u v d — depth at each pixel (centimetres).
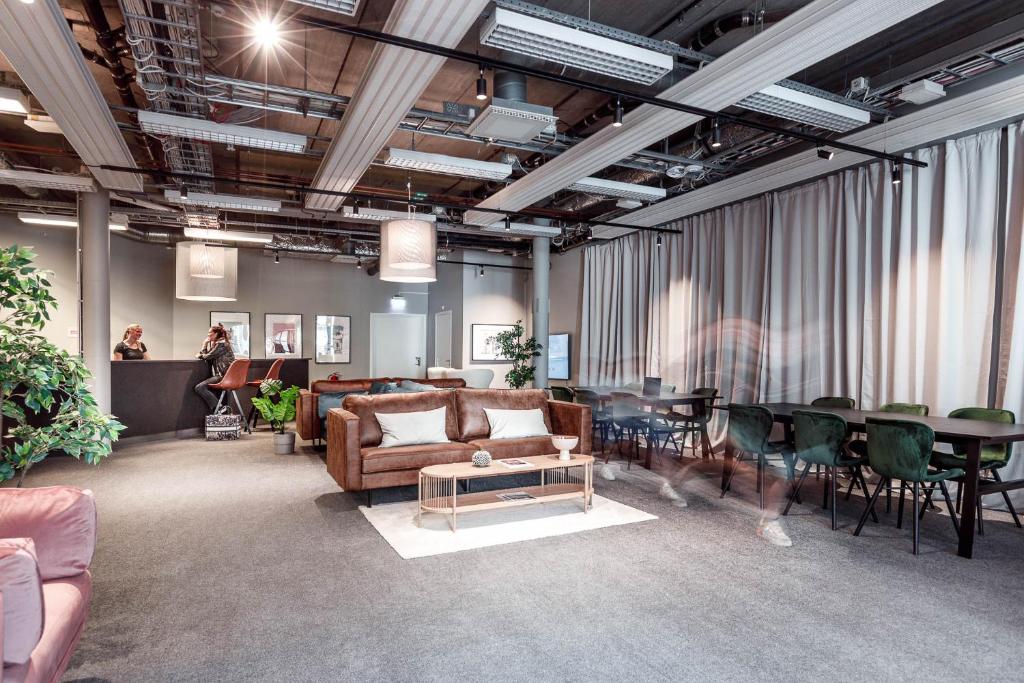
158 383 749
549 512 418
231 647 227
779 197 643
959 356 477
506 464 409
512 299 1170
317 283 1221
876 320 542
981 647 229
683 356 773
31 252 258
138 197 716
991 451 403
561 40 329
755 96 413
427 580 293
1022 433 339
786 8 400
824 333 591
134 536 362
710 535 367
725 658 219
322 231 958
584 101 555
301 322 1203
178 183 682
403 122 514
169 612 257
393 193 784
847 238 564
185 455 641
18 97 445
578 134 604
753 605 265
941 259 486
